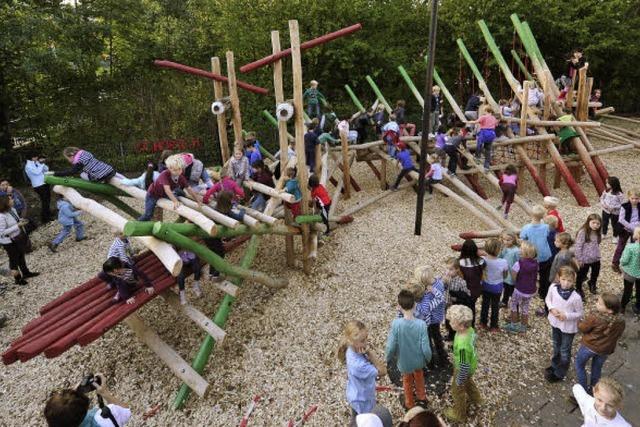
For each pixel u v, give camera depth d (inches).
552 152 403.9
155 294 210.1
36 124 563.8
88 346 252.7
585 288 273.4
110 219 190.5
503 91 754.8
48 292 311.4
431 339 209.8
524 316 233.8
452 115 471.8
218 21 621.9
